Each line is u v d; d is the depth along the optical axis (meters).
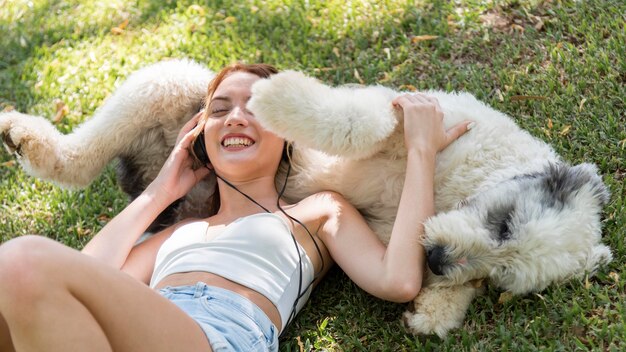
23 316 2.66
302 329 3.82
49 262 2.69
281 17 6.52
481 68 5.37
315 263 3.87
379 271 3.58
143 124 4.45
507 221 3.38
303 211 3.93
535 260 3.36
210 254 3.66
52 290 2.68
